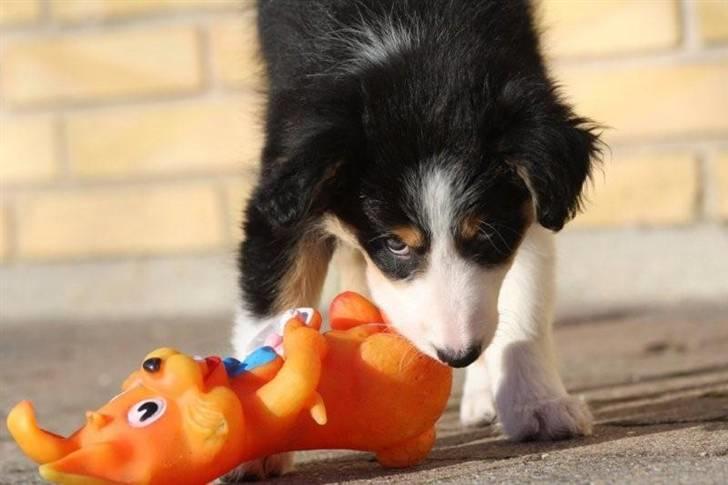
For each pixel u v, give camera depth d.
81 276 9.32
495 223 4.43
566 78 8.52
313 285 4.79
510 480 3.74
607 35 8.47
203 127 9.09
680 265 8.45
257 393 3.80
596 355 6.74
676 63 8.41
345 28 4.86
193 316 9.08
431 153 4.41
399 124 4.45
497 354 4.71
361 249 4.59
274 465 4.17
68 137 9.30
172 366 3.68
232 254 5.38
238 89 8.98
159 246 9.23
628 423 4.70
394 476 4.00
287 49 5.02
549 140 4.32
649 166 8.48
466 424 5.14
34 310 9.36
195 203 9.15
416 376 4.02
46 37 9.27
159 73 9.12
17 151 9.34
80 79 9.23
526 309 4.70
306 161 4.31
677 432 4.36
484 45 4.66
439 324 4.18
